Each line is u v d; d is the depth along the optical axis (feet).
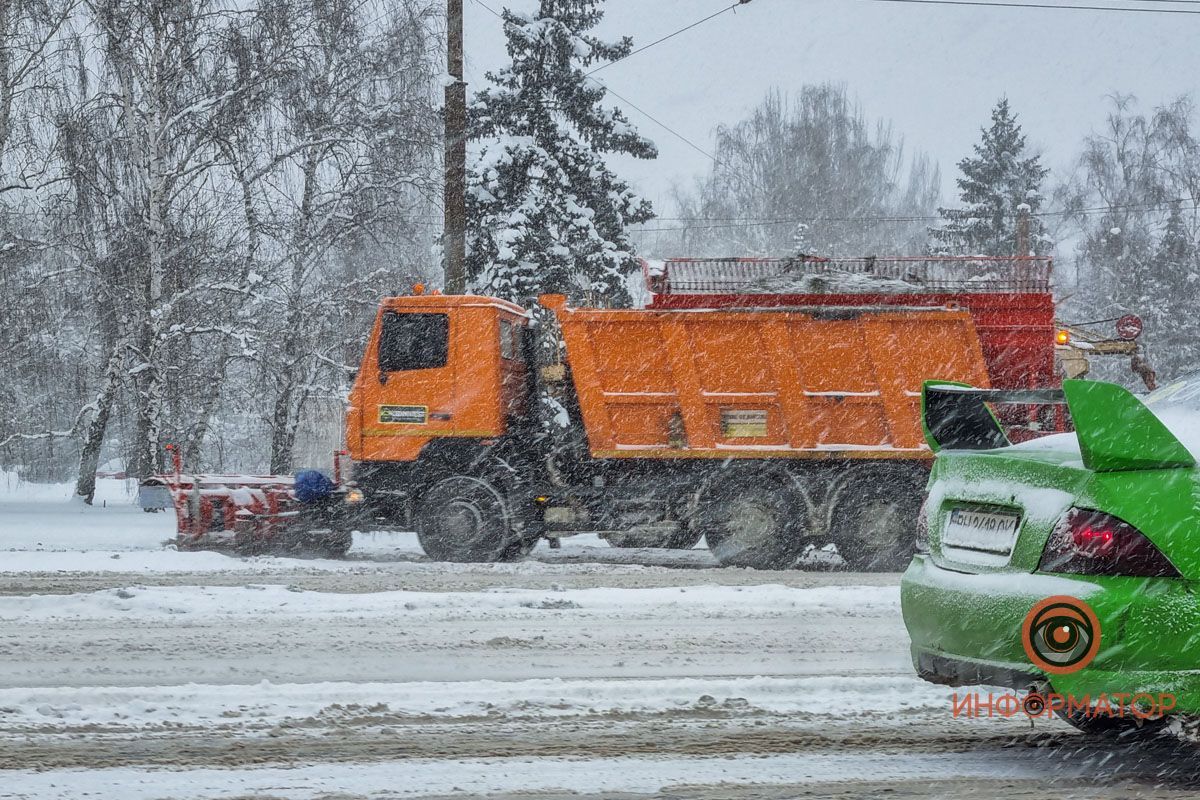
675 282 50.39
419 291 48.91
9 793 16.61
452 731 20.20
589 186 99.35
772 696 22.85
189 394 87.10
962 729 20.67
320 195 85.92
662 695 22.80
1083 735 20.35
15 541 54.39
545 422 49.62
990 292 49.49
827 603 34.01
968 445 21.48
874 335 48.67
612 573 42.86
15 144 83.82
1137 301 189.26
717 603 33.91
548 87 101.30
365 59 87.30
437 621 30.99
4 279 85.92
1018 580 17.12
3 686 23.50
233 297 84.33
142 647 27.35
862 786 17.37
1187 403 20.21
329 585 38.24
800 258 50.88
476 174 96.17
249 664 25.68
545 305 49.08
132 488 108.06
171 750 18.88
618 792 17.01
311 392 88.07
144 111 84.23
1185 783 17.61
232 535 48.34
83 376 93.50
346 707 21.53
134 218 83.66
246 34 83.82
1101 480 16.78
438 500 47.91
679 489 48.49
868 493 47.75
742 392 48.70
